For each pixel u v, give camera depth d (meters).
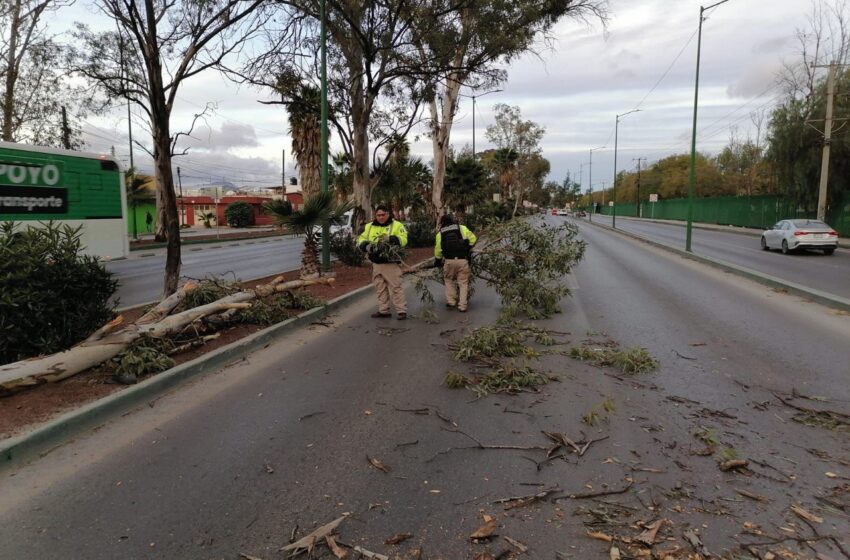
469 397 5.36
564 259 9.97
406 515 3.32
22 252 5.47
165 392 5.54
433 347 7.33
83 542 3.08
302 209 12.03
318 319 9.21
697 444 4.25
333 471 3.88
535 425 4.65
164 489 3.65
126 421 4.80
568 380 5.85
